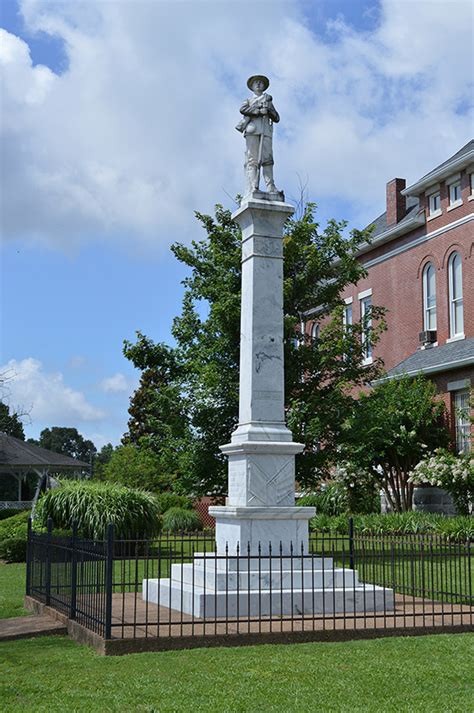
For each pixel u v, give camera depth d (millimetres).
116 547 20453
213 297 21188
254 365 12656
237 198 22062
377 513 28734
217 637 9430
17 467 44500
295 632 9648
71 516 20719
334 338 22219
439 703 7148
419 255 33656
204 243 21938
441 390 29219
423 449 28469
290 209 13109
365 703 7152
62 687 7730
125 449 39781
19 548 20891
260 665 8469
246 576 11219
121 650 9117
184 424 21016
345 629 9852
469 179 30922
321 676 8039
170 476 38125
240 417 12953
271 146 13477
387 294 35688
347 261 22328
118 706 7070
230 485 12688
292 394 21594
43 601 12711
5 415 52594
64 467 46969
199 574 11781
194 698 7301
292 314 22062
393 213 36250
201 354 20844
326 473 22438
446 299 31812
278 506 12031
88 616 10305
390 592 11703
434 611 11508
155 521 21281
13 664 8766
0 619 11961
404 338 34438
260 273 12930
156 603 12305
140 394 53594
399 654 8953
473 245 30469
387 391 28188
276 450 12172
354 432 20672
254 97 13617
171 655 8969
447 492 26484
